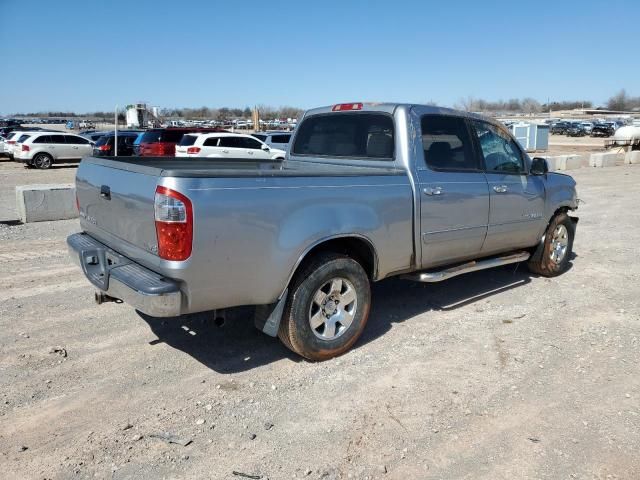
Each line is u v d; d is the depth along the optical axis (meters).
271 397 3.76
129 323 5.02
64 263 7.01
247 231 3.63
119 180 3.88
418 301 5.78
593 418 3.54
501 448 3.21
